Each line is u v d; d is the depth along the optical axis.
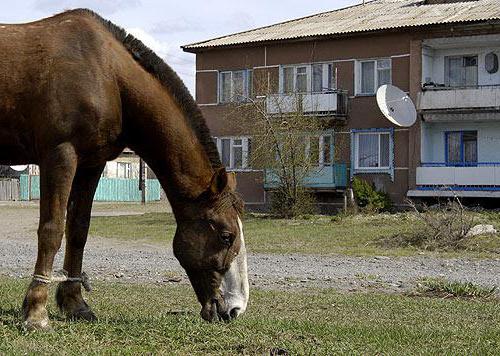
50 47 7.19
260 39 37.53
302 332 7.50
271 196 34.69
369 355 6.54
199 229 7.42
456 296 11.84
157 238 25.41
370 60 35.44
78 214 7.92
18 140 7.34
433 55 35.00
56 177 7.11
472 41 33.12
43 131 7.13
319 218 31.31
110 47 7.37
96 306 9.52
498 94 32.50
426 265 17.25
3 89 7.10
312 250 20.78
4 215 39.94
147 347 6.54
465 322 8.79
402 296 11.73
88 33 7.32
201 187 7.51
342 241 22.83
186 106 7.62
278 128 32.97
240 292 7.43
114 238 25.45
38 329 7.02
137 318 8.22
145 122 7.46
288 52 37.09
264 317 8.66
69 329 7.13
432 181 33.56
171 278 14.12
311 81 36.62
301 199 32.66
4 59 7.11
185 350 6.51
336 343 6.96
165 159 7.49
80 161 7.35
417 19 35.16
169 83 7.61
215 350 6.56
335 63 36.03
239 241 7.48
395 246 21.55
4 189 57.88
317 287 13.10
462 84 34.56
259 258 18.77
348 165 35.69
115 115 7.36
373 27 35.19
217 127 38.75
